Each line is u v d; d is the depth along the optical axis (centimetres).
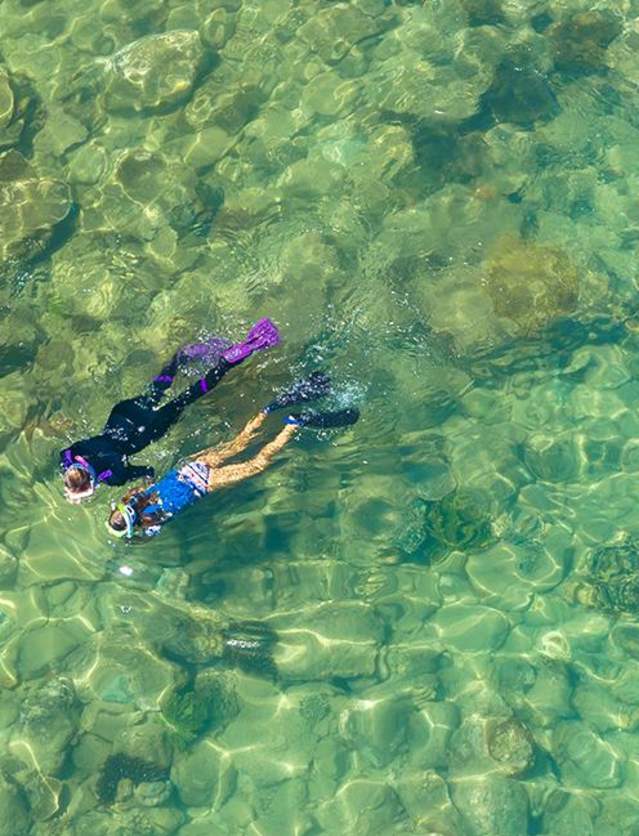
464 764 727
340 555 804
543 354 905
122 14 1104
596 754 741
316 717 737
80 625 767
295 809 706
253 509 816
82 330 884
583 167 1023
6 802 684
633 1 1154
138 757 710
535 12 1138
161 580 786
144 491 746
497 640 782
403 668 763
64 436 827
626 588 799
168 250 938
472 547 816
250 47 1086
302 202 977
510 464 854
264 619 774
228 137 1020
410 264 923
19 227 927
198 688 739
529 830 708
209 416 822
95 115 1025
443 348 881
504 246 932
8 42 1087
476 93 1052
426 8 1132
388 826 699
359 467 834
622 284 942
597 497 851
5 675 740
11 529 799
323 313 883
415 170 993
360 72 1078
